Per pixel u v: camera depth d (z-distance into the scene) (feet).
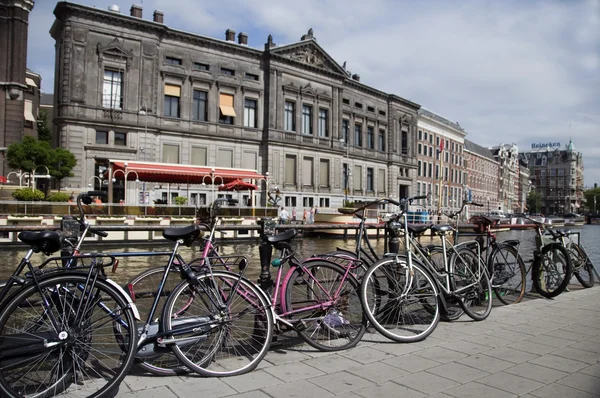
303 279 14.97
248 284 13.53
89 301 11.02
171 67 130.00
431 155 238.07
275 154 150.92
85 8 113.70
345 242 89.04
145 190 121.08
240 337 13.62
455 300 18.65
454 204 259.19
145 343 11.86
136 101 121.60
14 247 58.75
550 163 552.82
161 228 14.43
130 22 120.26
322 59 167.63
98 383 11.25
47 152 98.17
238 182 108.17
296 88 156.97
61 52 115.44
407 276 16.83
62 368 10.76
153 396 10.71
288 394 11.03
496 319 19.24
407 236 17.46
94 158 115.14
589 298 24.13
